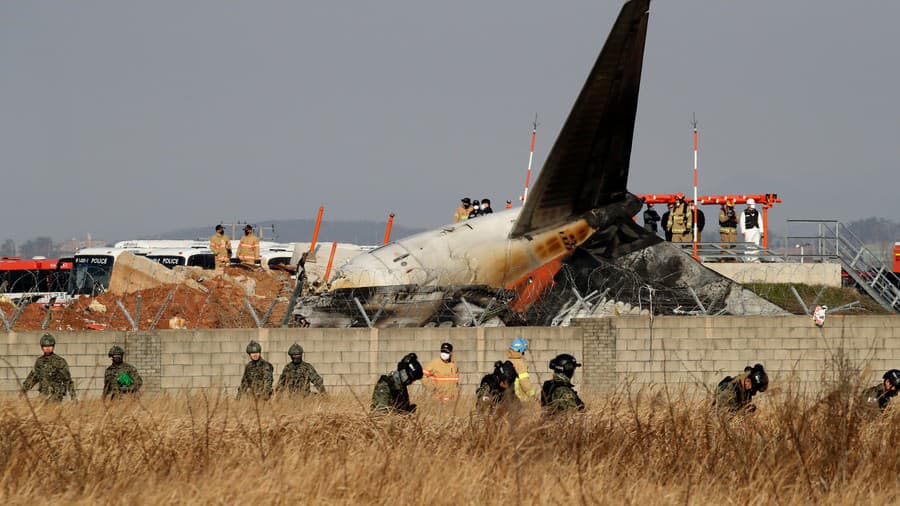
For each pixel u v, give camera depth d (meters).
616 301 118.56
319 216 129.88
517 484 45.06
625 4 111.19
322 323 111.38
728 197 158.25
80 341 95.69
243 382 77.81
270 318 121.81
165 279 136.00
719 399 60.66
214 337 97.06
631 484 48.59
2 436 52.94
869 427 56.31
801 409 56.78
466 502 44.75
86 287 187.50
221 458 50.50
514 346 70.88
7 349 95.12
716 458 52.09
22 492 46.25
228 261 153.50
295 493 44.81
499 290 116.62
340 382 98.25
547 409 55.88
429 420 57.72
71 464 50.34
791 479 50.72
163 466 49.81
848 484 50.00
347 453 50.88
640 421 55.97
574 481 47.69
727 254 141.75
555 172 117.38
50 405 65.75
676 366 100.94
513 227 119.62
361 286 112.50
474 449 51.84
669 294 119.62
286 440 53.53
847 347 102.44
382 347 98.94
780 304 129.75
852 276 138.25
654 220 149.50
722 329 101.56
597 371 100.12
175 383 96.44
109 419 56.06
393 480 46.91
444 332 99.50
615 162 120.31
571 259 120.12
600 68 113.88
